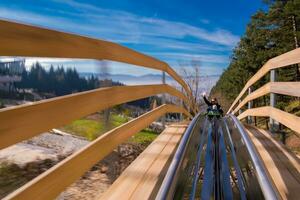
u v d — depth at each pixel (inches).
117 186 143.2
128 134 186.5
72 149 209.3
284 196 135.8
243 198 139.9
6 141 69.5
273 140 253.6
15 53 70.6
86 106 118.2
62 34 93.1
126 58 174.9
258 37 1339.8
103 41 134.0
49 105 88.6
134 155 257.8
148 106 377.1
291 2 1063.6
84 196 151.6
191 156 197.6
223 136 241.6
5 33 66.7
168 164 177.3
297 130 187.0
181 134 275.0
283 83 230.7
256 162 136.6
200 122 287.3
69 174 102.7
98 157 132.0
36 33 78.7
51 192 91.0
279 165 180.2
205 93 401.4
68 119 101.9
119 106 351.3
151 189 140.3
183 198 148.7
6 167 152.0
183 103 460.4
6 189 132.4
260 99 1122.7
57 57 90.4
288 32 1151.6
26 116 77.2
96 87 135.0
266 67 299.3
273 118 267.1
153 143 233.6
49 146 208.2
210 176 155.3
